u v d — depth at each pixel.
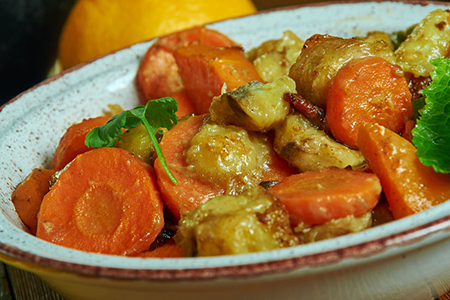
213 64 0.32
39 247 0.25
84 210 0.29
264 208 0.26
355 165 0.29
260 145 0.29
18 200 0.30
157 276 0.24
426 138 0.27
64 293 0.27
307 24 0.38
